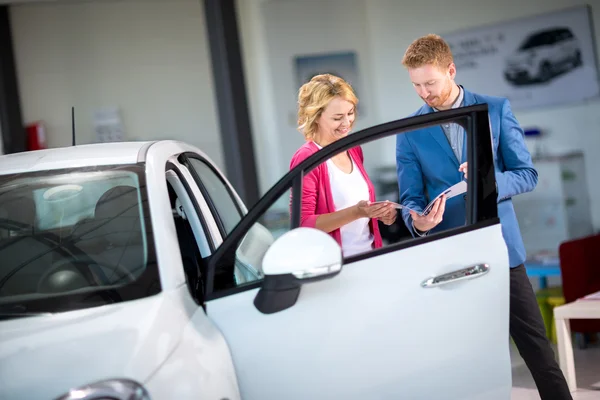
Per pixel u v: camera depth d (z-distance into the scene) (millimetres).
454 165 2824
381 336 2160
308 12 9164
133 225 2191
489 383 2291
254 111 9422
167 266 2098
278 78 9172
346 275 2152
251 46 9328
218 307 2115
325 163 2725
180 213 2768
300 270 1965
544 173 7270
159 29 9648
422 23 8836
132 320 1885
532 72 8086
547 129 8078
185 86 9719
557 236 7273
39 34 9469
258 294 2074
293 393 2094
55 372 1735
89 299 2014
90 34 9547
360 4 9273
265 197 2156
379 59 9273
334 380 2119
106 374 1727
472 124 2324
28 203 2307
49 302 2018
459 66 8531
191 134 9742
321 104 2729
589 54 7750
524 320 2832
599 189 7816
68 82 9523
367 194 2824
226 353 2039
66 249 2162
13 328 1925
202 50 9750
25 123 9492
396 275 2193
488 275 2291
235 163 7414
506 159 2877
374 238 2826
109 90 9594
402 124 2240
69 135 9539
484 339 2283
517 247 2809
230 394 1975
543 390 2859
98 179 2340
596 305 3814
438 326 2223
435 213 2502
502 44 8234
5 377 1737
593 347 4832
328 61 9211
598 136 7816
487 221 2328
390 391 2168
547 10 7945
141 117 9648
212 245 2670
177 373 1818
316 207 2750
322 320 2113
